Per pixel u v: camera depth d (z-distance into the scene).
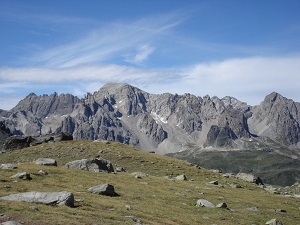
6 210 33.84
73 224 31.45
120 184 67.94
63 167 78.88
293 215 63.38
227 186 94.44
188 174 111.38
